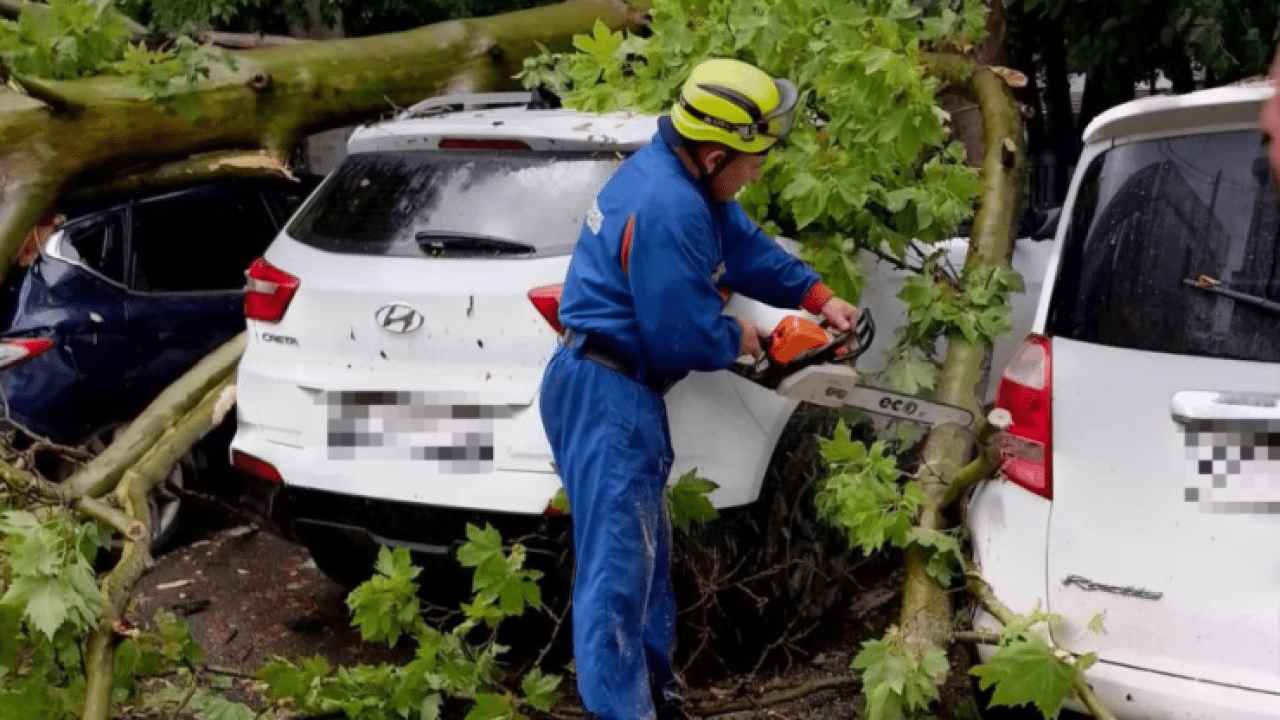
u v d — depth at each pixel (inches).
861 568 184.1
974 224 177.6
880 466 139.9
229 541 220.5
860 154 167.3
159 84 203.0
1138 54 239.1
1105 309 120.3
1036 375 123.0
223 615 188.9
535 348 141.9
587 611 123.3
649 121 161.0
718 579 147.7
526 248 145.9
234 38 230.2
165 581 202.7
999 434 125.7
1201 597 111.8
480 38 239.1
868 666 129.5
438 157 158.1
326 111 222.5
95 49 203.8
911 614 133.0
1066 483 119.6
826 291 138.2
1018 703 117.1
